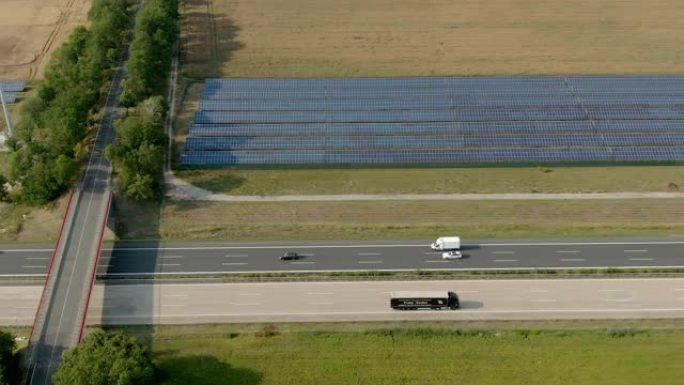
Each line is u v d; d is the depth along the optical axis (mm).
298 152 163000
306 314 122312
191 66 198000
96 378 98562
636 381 108750
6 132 169875
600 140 165250
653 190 152625
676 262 133000
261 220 144625
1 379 100688
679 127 169000
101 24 195375
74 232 132625
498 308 123375
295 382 108938
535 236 140250
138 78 176375
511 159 160875
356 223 144125
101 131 168500
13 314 122938
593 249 136500
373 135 167625
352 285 128750
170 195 150875
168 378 109125
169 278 130000
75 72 174250
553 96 180125
